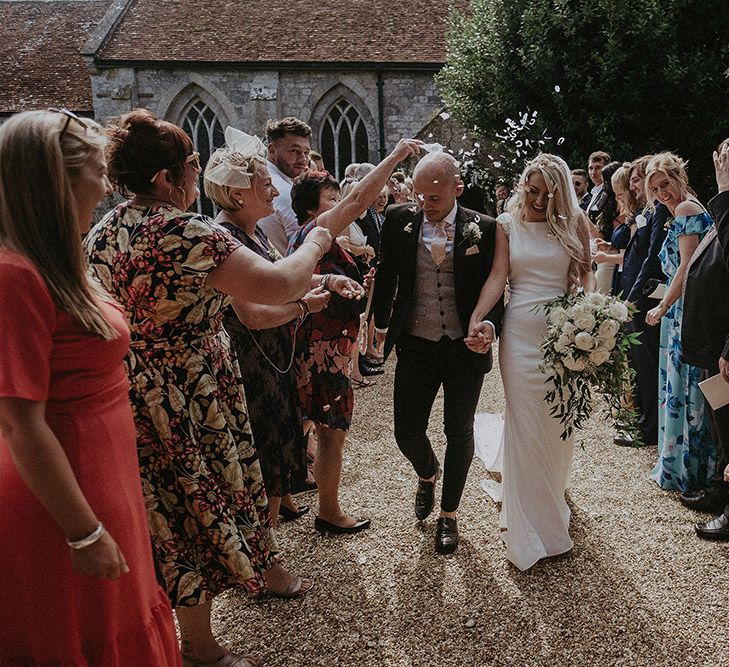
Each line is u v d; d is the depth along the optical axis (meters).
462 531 3.50
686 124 11.23
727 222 3.06
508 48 12.29
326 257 3.24
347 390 3.27
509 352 3.19
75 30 20.39
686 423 3.83
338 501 3.68
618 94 11.20
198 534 2.19
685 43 11.13
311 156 5.77
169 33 18.05
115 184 2.05
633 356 4.79
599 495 3.93
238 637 2.65
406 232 3.22
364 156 17.98
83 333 1.49
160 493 2.15
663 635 2.62
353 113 17.75
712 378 3.13
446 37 14.21
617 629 2.67
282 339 2.93
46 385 1.39
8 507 1.47
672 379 3.88
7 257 1.37
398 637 2.64
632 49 10.94
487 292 3.14
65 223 1.43
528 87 12.26
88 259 2.08
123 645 1.65
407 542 3.38
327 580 3.05
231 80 17.39
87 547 1.43
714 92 10.91
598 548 3.31
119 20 18.36
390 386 6.35
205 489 2.14
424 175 3.00
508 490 3.19
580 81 11.39
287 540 3.42
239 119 17.56
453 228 3.16
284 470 2.93
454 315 3.19
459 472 3.27
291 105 17.50
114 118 2.06
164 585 2.16
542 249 3.19
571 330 2.88
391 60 17.00
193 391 2.12
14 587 1.49
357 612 2.80
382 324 3.45
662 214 4.62
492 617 2.76
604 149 11.43
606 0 10.70
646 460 4.44
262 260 1.99
